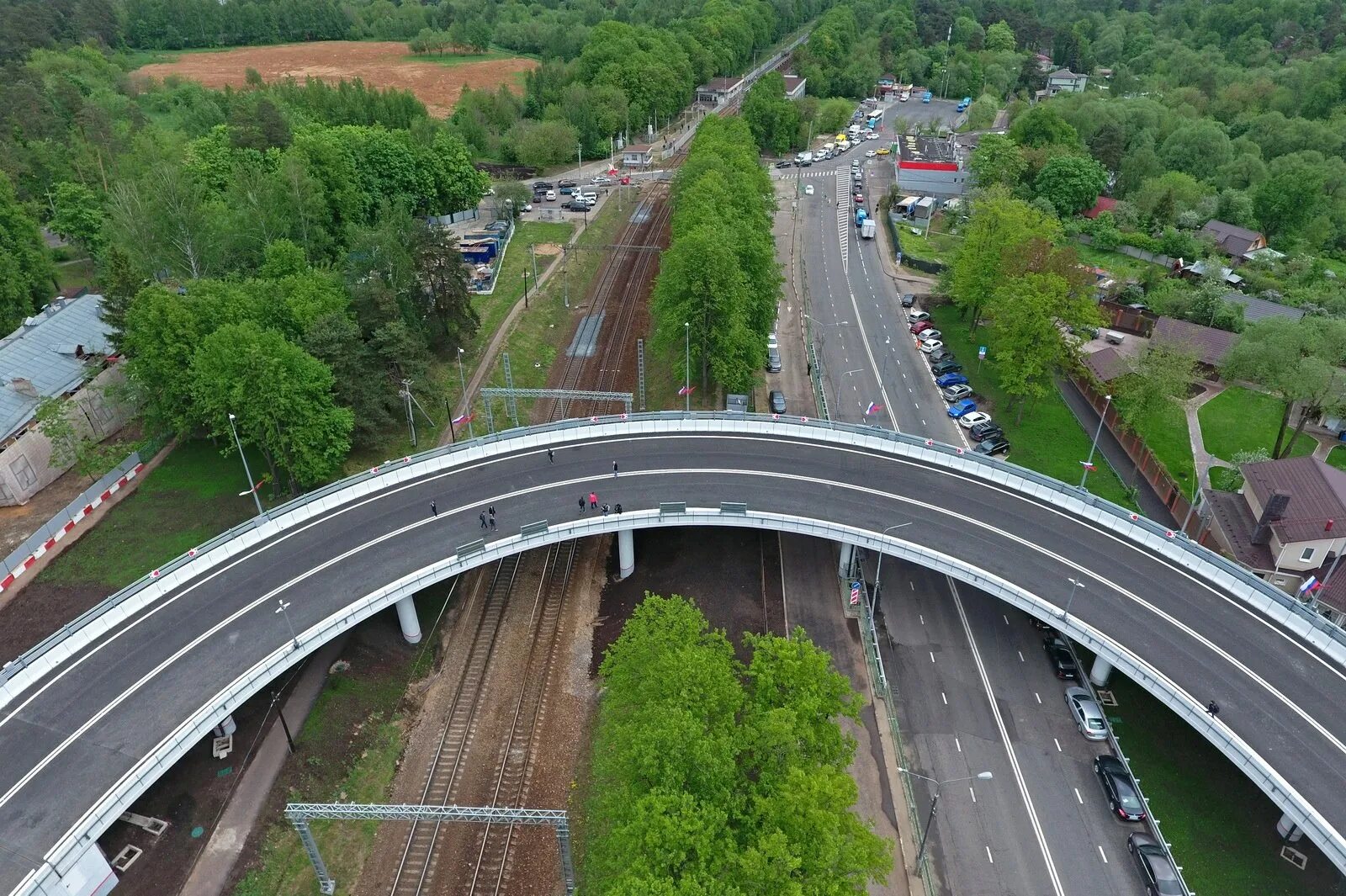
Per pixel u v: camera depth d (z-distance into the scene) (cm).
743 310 8688
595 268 12838
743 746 4081
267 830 4928
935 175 15412
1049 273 8575
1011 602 5616
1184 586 5650
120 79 18562
